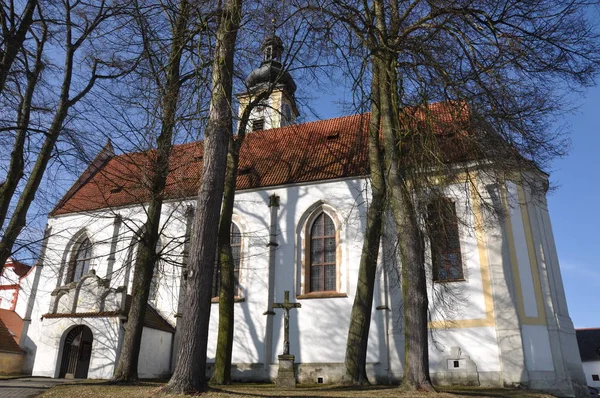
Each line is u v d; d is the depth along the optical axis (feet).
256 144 100.53
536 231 74.74
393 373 69.26
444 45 49.39
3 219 47.96
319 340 74.84
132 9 54.44
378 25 57.77
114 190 98.99
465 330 69.05
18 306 101.24
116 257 92.12
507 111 47.16
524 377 64.64
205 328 41.24
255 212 85.51
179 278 86.17
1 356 87.45
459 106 49.26
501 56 46.70
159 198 63.36
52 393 46.42
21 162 50.44
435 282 71.77
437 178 54.29
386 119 54.70
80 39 54.70
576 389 67.15
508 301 68.18
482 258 71.15
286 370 62.80
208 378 77.97
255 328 78.38
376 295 73.51
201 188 44.80
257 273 81.30
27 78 51.49
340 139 92.89
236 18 50.21
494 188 67.51
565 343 69.21
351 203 80.28
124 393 43.01
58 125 51.98
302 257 80.64
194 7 51.24
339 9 50.60
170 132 59.41
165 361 80.53
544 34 45.32
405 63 51.96
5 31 48.60
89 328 79.87
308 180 83.82
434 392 43.50
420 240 51.11
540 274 72.08
